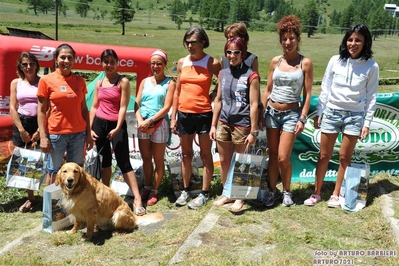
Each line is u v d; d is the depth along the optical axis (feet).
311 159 19.54
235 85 14.96
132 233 14.58
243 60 15.15
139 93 17.35
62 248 13.66
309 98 14.94
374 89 14.87
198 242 13.07
